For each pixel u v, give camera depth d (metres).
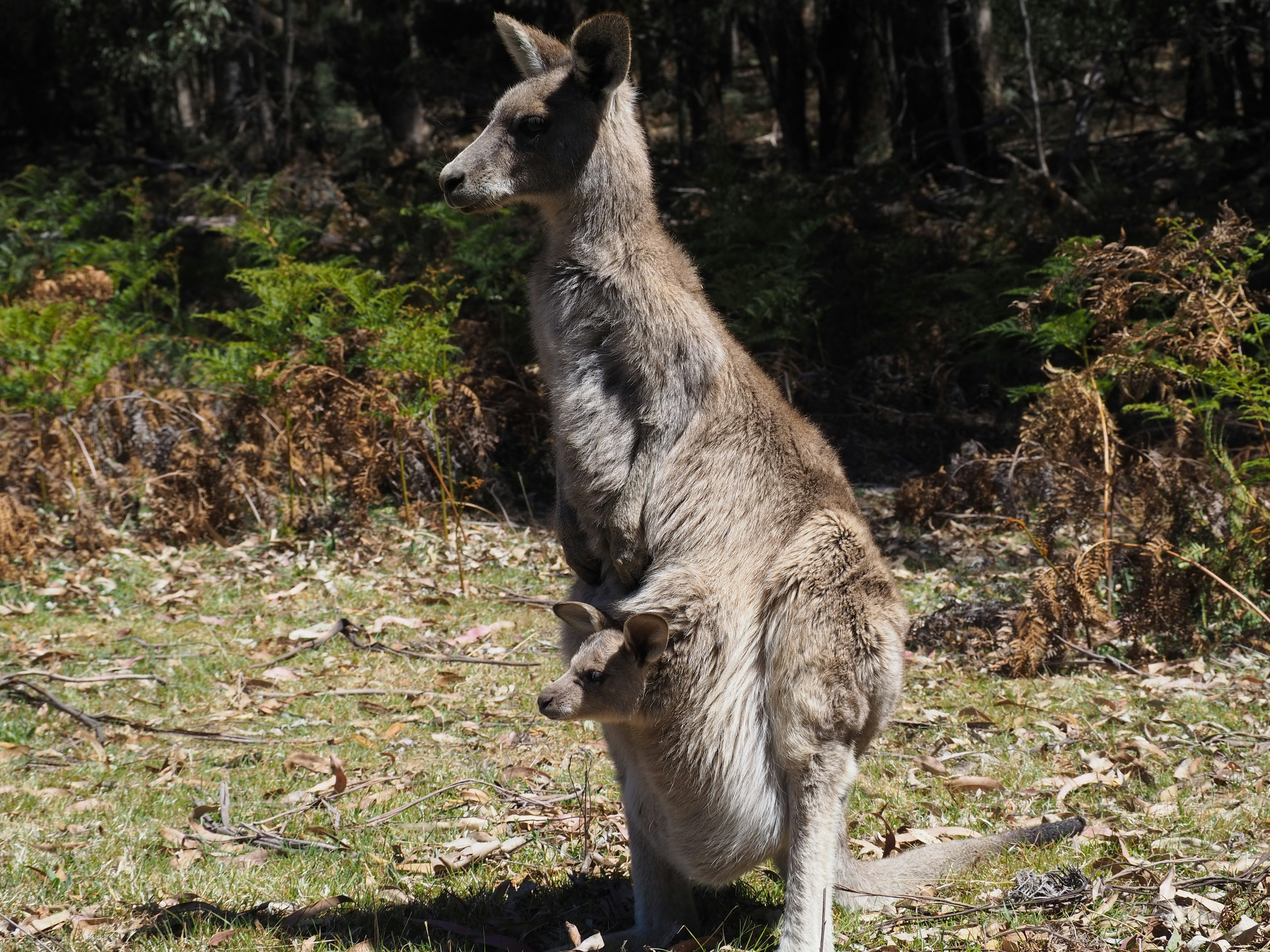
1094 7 28.39
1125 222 22.05
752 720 5.74
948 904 6.20
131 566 13.48
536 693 10.12
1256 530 11.43
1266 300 12.52
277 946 5.93
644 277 6.02
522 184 6.13
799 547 5.77
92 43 32.81
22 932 6.00
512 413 17.39
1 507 12.92
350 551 14.17
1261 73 32.09
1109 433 12.00
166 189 35.47
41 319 14.74
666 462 6.00
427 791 8.18
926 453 18.56
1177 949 5.61
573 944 5.76
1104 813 7.45
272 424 15.12
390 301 14.83
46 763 8.61
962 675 10.55
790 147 32.91
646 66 31.44
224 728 9.41
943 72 28.19
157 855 7.10
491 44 32.53
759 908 6.45
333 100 40.34
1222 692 9.84
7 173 38.41
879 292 20.53
